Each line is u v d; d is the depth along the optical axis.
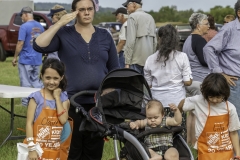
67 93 5.66
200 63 7.79
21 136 7.82
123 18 12.17
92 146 5.84
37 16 22.12
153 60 6.68
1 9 26.20
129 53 9.46
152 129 5.20
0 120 9.70
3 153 7.26
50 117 5.23
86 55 5.65
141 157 5.06
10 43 22.44
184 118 7.12
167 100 6.59
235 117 5.55
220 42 6.65
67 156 5.48
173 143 5.37
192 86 7.53
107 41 5.84
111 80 5.50
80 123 5.72
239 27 6.64
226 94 5.36
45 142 5.24
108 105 5.59
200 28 7.91
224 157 5.54
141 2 9.84
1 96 6.71
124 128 5.33
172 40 6.56
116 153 5.13
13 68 20.77
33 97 5.23
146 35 9.42
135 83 5.64
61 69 5.26
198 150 5.59
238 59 6.68
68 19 5.54
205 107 5.54
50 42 5.62
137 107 5.68
